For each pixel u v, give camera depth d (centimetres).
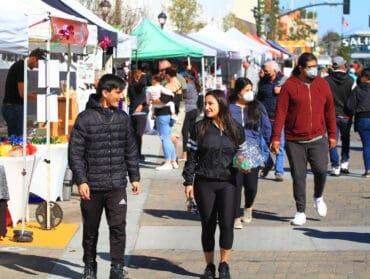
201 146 877
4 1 1196
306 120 1180
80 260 1002
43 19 1184
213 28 3800
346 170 1819
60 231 1165
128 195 1494
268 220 1256
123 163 869
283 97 1186
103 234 1145
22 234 1093
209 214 883
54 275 927
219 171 870
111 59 2083
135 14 3853
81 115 851
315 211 1329
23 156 1113
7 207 1097
